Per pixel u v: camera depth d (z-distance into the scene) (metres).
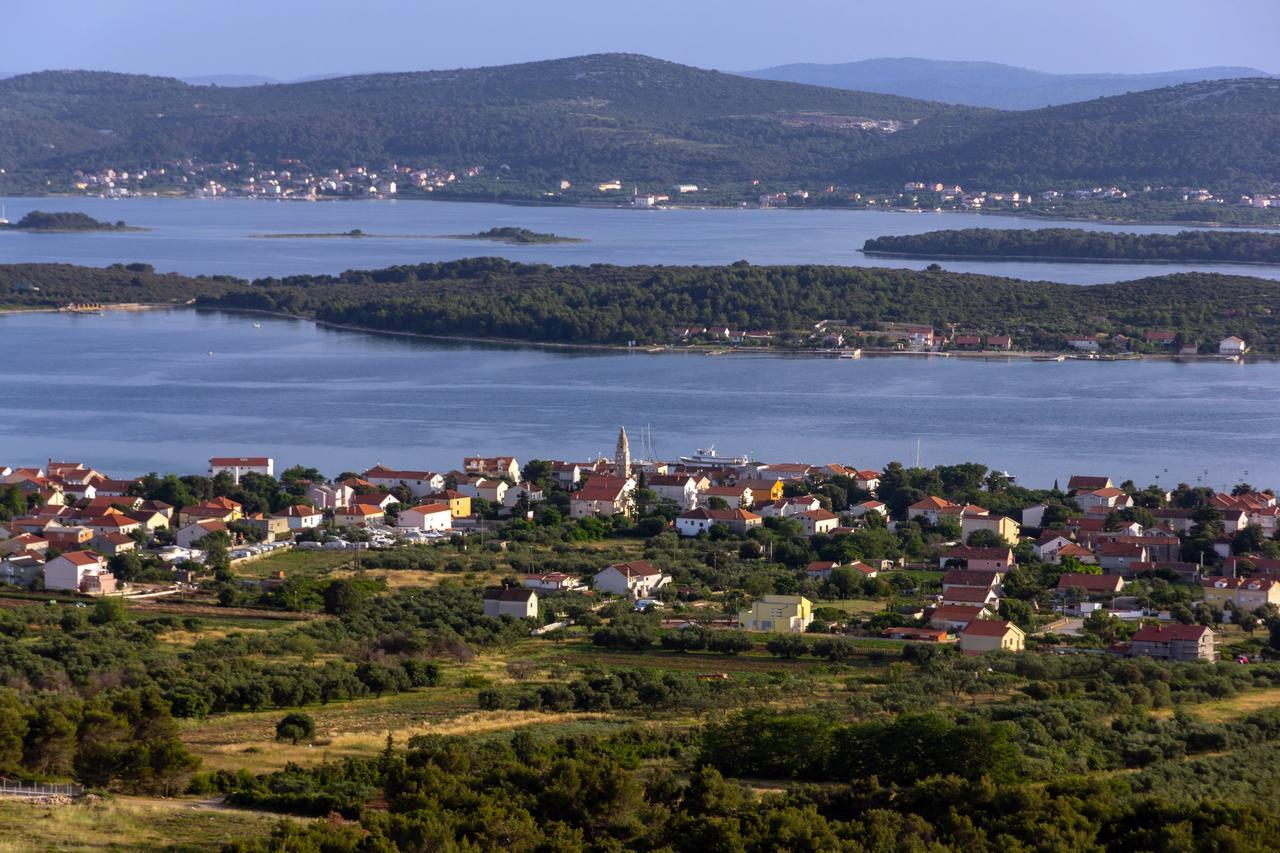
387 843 193.38
